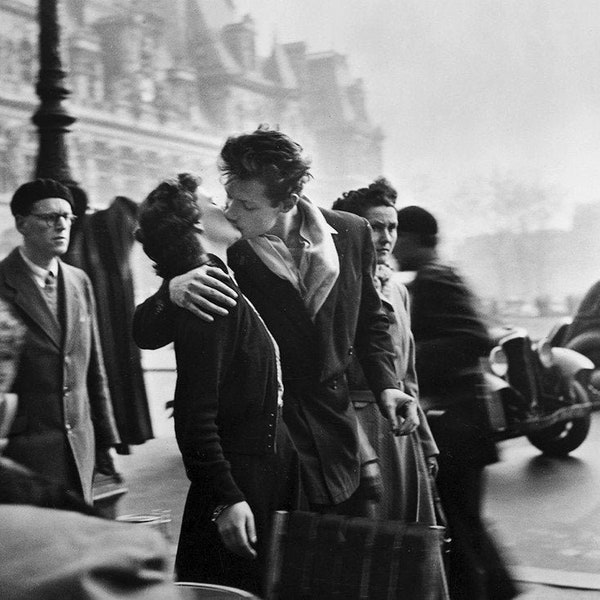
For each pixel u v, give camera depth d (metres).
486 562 4.23
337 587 2.24
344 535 2.26
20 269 4.04
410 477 3.78
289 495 3.22
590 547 5.55
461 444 4.24
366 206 4.02
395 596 2.20
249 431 3.08
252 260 3.34
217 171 3.48
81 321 4.15
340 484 3.32
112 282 5.48
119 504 5.32
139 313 3.10
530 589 4.67
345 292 3.45
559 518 6.35
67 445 4.03
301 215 3.46
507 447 8.89
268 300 3.34
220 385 3.05
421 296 4.39
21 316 3.99
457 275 4.43
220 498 2.96
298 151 3.35
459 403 4.28
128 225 5.53
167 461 7.45
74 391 4.08
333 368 3.37
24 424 3.91
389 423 3.73
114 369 5.48
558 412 8.07
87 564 1.16
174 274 3.05
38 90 5.38
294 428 3.32
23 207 4.07
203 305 2.98
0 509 1.21
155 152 23.58
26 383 3.95
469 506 4.23
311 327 3.36
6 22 19.95
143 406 5.63
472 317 4.35
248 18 22.86
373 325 3.63
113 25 23.44
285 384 3.37
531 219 23.09
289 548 2.28
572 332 9.91
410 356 4.14
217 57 24.03
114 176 22.53
